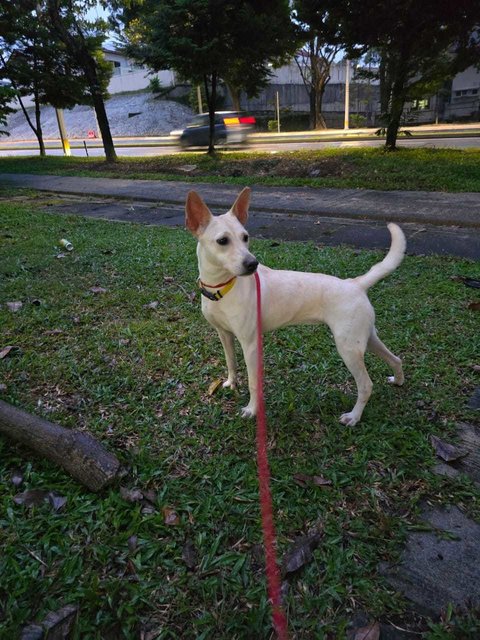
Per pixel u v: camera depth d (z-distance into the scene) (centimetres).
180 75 1518
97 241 651
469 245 598
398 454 253
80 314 432
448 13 1035
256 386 284
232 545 204
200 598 180
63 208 970
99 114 1630
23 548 201
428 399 300
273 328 284
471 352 346
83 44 1551
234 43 1359
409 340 371
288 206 873
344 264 523
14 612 173
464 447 260
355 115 3878
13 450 259
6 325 409
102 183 1277
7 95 1315
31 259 584
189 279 509
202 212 257
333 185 1045
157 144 2669
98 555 196
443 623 170
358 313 260
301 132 3250
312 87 3503
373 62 1407
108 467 229
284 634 156
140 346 370
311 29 1300
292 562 191
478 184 914
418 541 204
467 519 214
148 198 1020
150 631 169
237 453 261
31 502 223
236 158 1506
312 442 268
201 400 310
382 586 184
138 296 468
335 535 206
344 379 329
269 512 186
